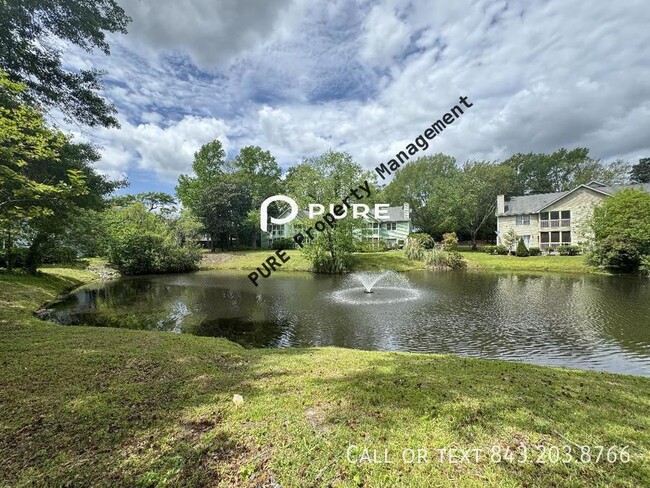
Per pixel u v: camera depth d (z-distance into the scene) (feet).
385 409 8.64
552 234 89.81
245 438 7.33
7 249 45.88
